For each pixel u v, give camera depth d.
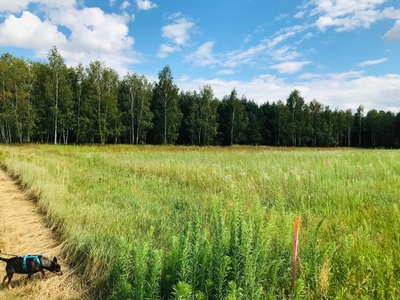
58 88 42.59
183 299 2.35
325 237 4.64
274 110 78.06
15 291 3.60
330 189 8.16
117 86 52.84
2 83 39.06
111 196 7.99
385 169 10.88
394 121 76.38
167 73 52.66
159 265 2.88
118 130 47.56
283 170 12.02
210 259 2.97
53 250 4.68
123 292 2.85
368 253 3.75
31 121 40.22
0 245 4.82
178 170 12.11
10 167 12.47
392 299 2.97
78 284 3.70
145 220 5.77
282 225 3.69
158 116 54.03
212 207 4.77
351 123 86.06
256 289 2.79
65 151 25.30
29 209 6.89
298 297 2.51
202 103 60.34
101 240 4.52
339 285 3.25
